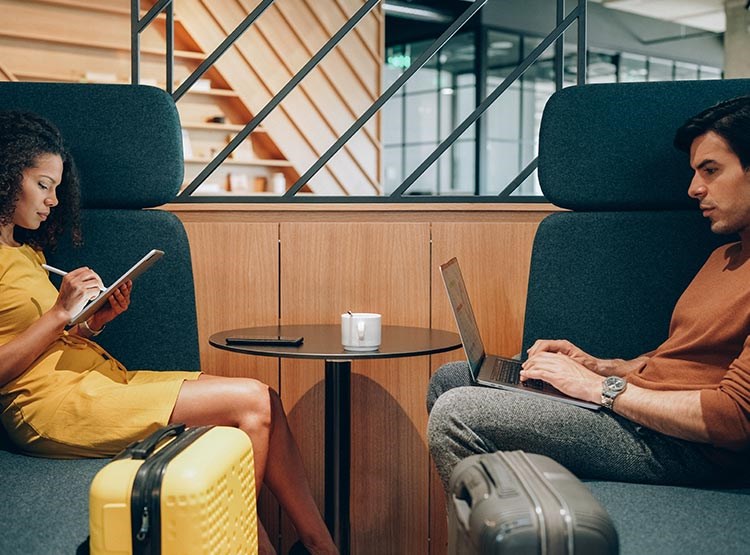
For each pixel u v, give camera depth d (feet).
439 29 26.40
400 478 7.38
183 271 6.69
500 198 7.64
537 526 3.46
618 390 4.84
